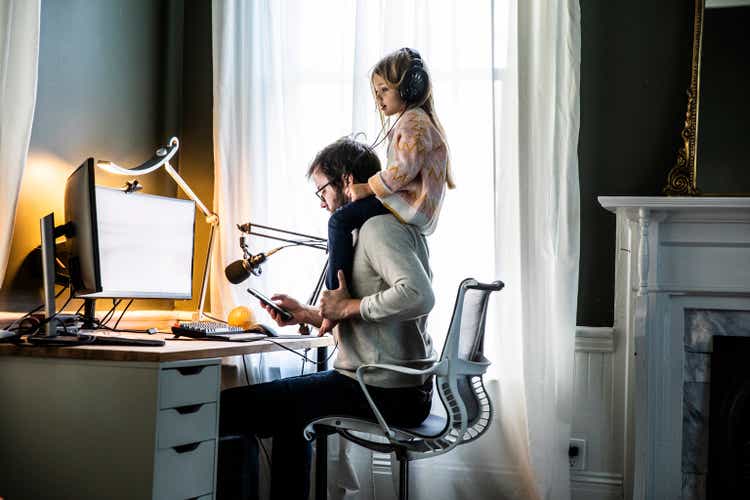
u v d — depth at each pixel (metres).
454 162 3.13
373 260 1.96
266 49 3.33
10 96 2.38
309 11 3.33
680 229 2.97
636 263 3.03
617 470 3.09
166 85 3.43
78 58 2.85
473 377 2.25
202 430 1.92
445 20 3.15
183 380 1.86
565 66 3.04
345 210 2.09
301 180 3.28
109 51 3.04
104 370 1.83
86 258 2.04
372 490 3.12
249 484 2.29
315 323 2.20
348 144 2.22
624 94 3.17
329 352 3.25
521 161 3.03
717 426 2.97
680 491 2.98
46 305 2.13
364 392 1.97
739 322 2.99
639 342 2.92
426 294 1.89
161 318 3.19
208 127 3.51
